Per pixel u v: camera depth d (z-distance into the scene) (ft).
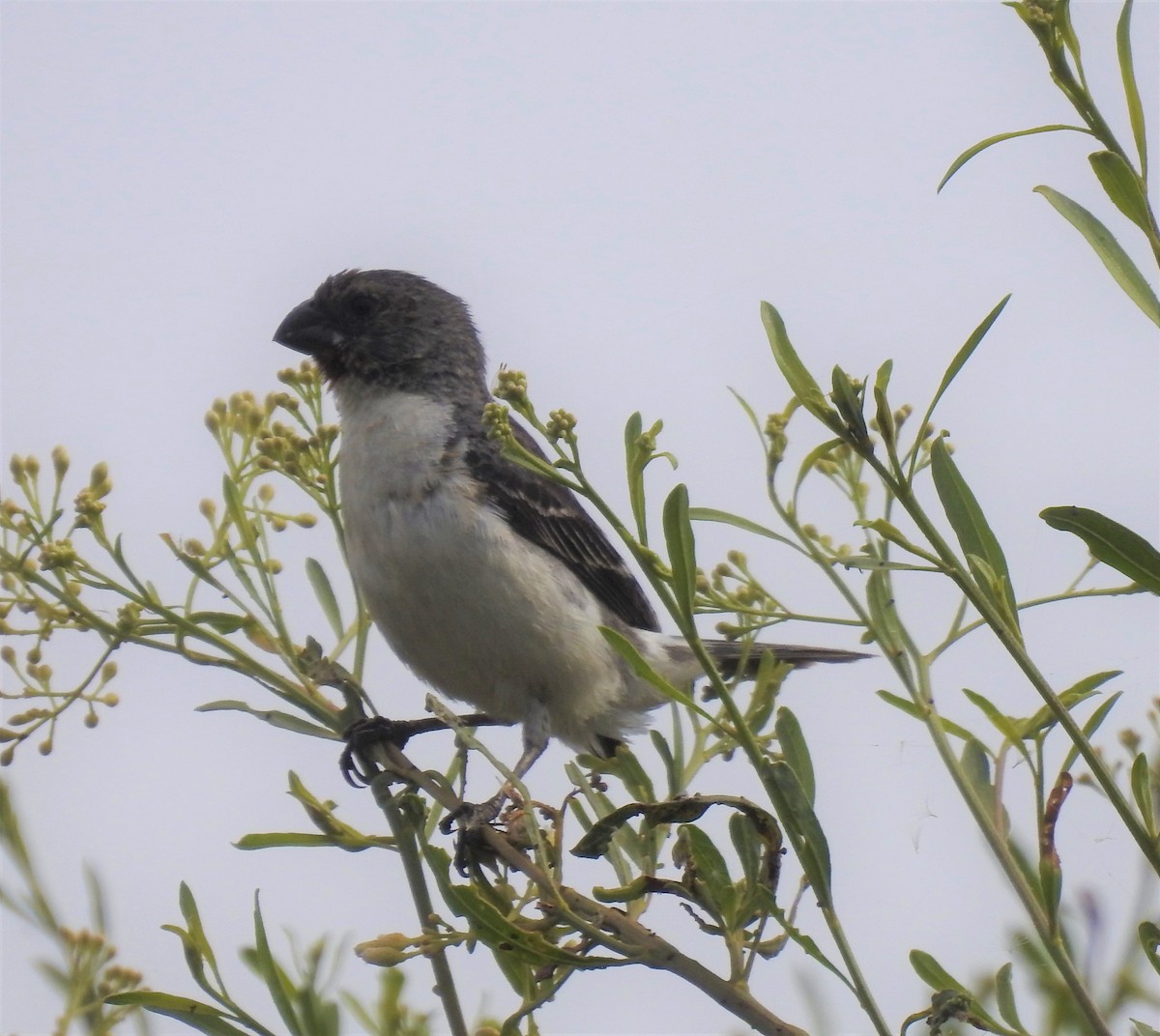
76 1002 18.43
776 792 17.02
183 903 19.58
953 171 16.89
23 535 24.02
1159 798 18.86
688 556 16.87
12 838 19.04
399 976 20.74
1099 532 16.37
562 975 19.02
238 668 25.08
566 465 17.47
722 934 18.90
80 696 23.66
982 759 19.30
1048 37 16.44
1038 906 16.93
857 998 16.57
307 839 22.47
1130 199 16.11
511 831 21.85
